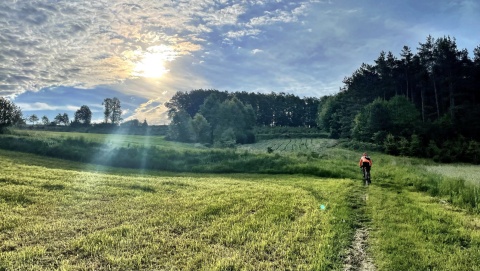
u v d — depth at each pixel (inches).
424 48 3944.4
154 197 784.3
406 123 3326.8
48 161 1492.4
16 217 557.9
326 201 797.9
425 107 3799.2
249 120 5017.2
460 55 3779.5
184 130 4097.0
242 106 4990.2
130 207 685.3
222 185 997.8
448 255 458.6
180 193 847.1
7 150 1702.8
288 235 534.9
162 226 568.1
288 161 1588.3
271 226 581.9
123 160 1611.7
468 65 3757.4
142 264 419.2
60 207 650.2
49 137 2079.2
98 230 538.3
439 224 588.1
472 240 511.5
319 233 549.6
